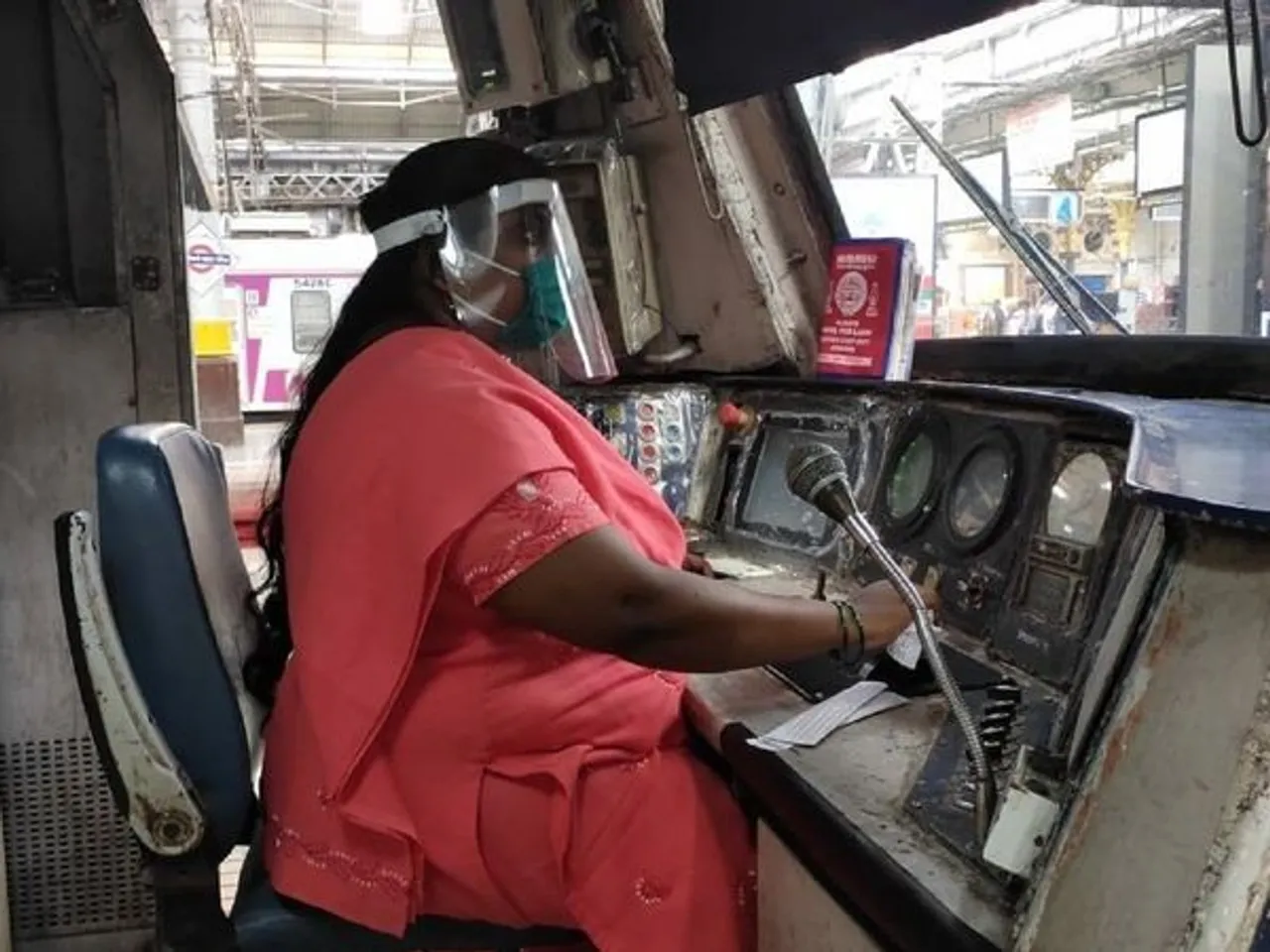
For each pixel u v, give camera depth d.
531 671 1.42
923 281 2.22
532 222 1.57
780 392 2.34
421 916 1.47
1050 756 0.94
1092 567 1.27
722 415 2.41
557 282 1.60
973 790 1.10
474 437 1.33
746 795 1.37
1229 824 0.72
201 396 6.40
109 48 2.09
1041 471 1.44
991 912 0.92
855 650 1.36
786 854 1.23
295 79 9.41
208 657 1.46
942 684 1.10
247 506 4.47
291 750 1.48
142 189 2.14
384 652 1.37
